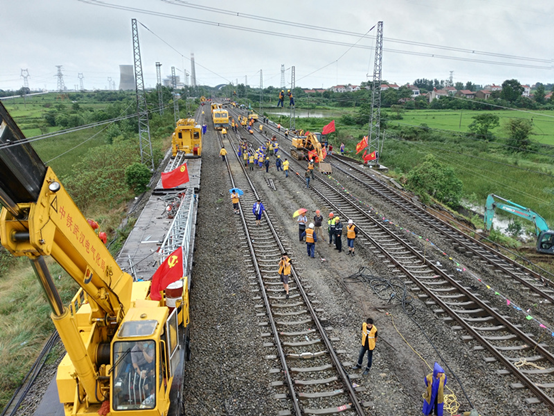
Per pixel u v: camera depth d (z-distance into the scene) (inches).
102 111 2454.5
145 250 585.3
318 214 700.0
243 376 373.4
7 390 384.8
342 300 513.3
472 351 421.1
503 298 538.6
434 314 489.4
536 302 544.7
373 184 1147.9
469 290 556.4
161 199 905.5
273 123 2748.5
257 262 618.2
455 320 479.8
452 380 377.7
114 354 244.2
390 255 644.7
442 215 966.4
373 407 339.9
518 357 417.4
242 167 1325.0
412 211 920.9
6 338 482.0
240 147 1558.8
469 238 773.3
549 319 500.4
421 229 795.4
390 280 573.0
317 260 641.6
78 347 218.7
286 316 476.7
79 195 1216.2
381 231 776.9
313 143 1368.1
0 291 685.9
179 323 365.4
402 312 491.5
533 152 1894.7
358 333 444.5
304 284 555.8
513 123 2063.2
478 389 366.6
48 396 327.9
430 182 1213.7
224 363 390.9
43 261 185.3
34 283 675.4
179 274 342.3
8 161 150.9
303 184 1124.5
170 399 288.5
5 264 823.7
